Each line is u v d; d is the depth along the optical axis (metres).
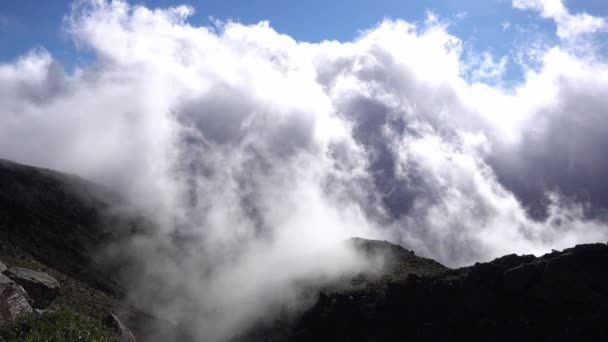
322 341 65.62
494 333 53.06
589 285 51.31
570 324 49.47
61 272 56.16
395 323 60.72
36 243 62.53
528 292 54.56
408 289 63.31
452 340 55.41
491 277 58.28
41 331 18.44
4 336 17.78
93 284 59.56
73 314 20.52
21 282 31.28
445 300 59.69
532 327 51.19
